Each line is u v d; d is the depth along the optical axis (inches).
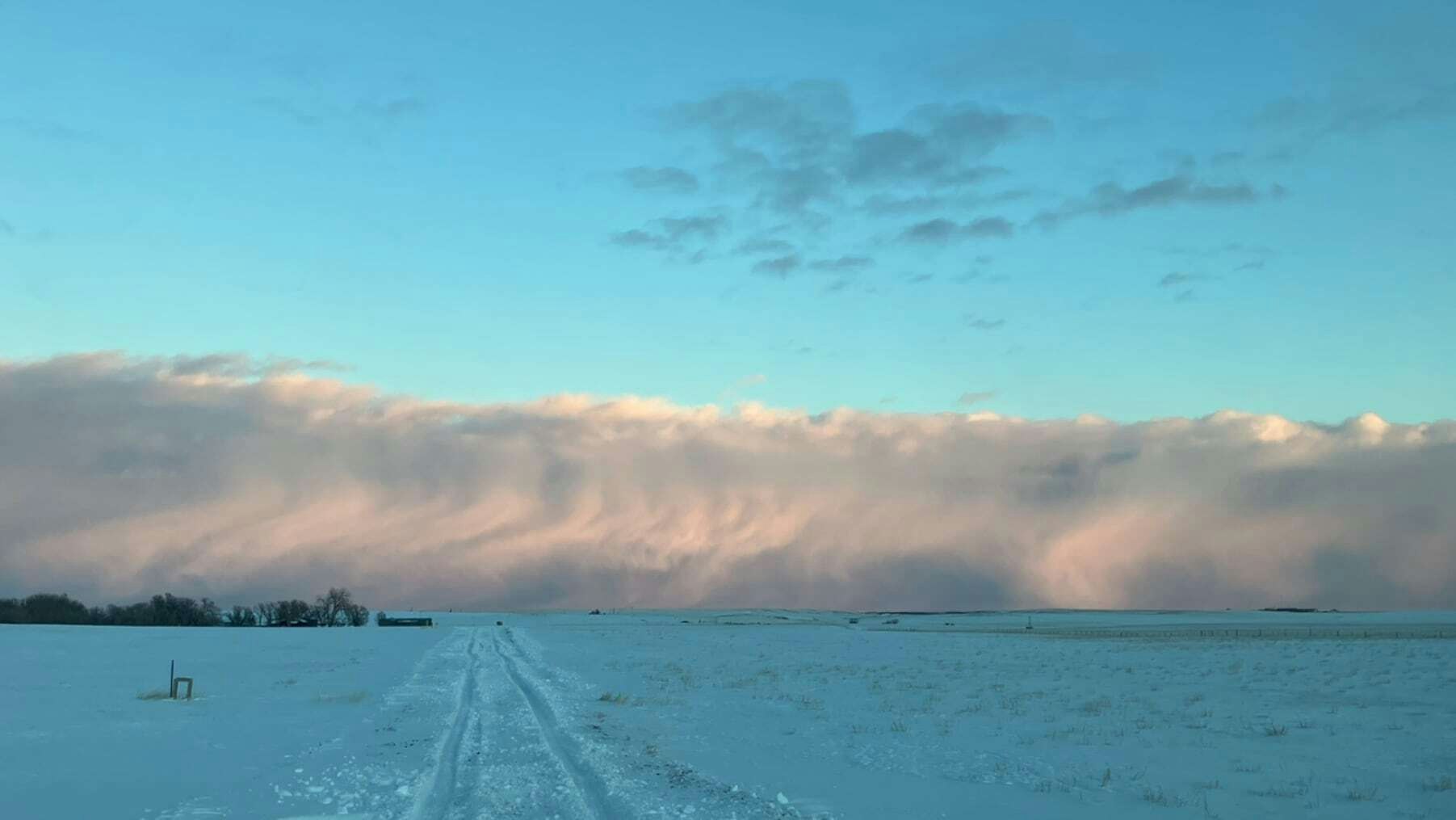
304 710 1203.2
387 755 815.7
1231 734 968.3
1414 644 2711.6
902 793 665.0
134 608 6978.4
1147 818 587.5
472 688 1549.0
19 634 3656.5
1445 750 856.9
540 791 648.4
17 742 918.4
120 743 904.3
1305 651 2369.6
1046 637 4050.2
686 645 3257.9
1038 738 944.9
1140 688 1481.3
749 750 869.2
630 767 761.0
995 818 583.8
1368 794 660.1
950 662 2237.9
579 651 2859.3
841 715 1154.7
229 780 703.1
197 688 1540.4
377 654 2623.0
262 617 7258.9
